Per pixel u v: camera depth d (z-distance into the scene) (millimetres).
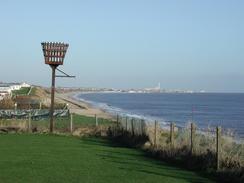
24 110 49781
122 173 19875
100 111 92250
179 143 24422
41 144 30531
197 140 22531
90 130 37969
